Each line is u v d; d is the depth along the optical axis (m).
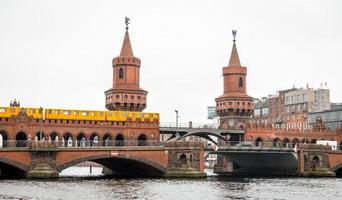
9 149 89.50
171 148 104.75
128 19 136.12
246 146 118.31
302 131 142.25
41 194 65.81
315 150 119.88
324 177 116.06
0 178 91.50
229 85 144.62
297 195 70.31
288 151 118.12
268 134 136.88
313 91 183.50
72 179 94.69
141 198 63.88
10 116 105.06
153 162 102.94
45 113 109.00
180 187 79.62
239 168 139.88
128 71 132.50
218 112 145.00
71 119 111.38
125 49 133.88
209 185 84.94
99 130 114.19
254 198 66.06
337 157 122.81
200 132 127.44
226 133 133.12
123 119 116.94
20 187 74.00
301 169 118.25
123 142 116.19
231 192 73.38
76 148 95.19
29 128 106.81
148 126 119.44
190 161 104.31
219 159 143.88
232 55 146.12
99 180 92.69
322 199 66.06
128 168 118.56
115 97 130.38
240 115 142.50
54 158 93.12
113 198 63.16
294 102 188.12
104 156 97.75
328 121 172.88
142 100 132.62
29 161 91.50
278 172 127.75
